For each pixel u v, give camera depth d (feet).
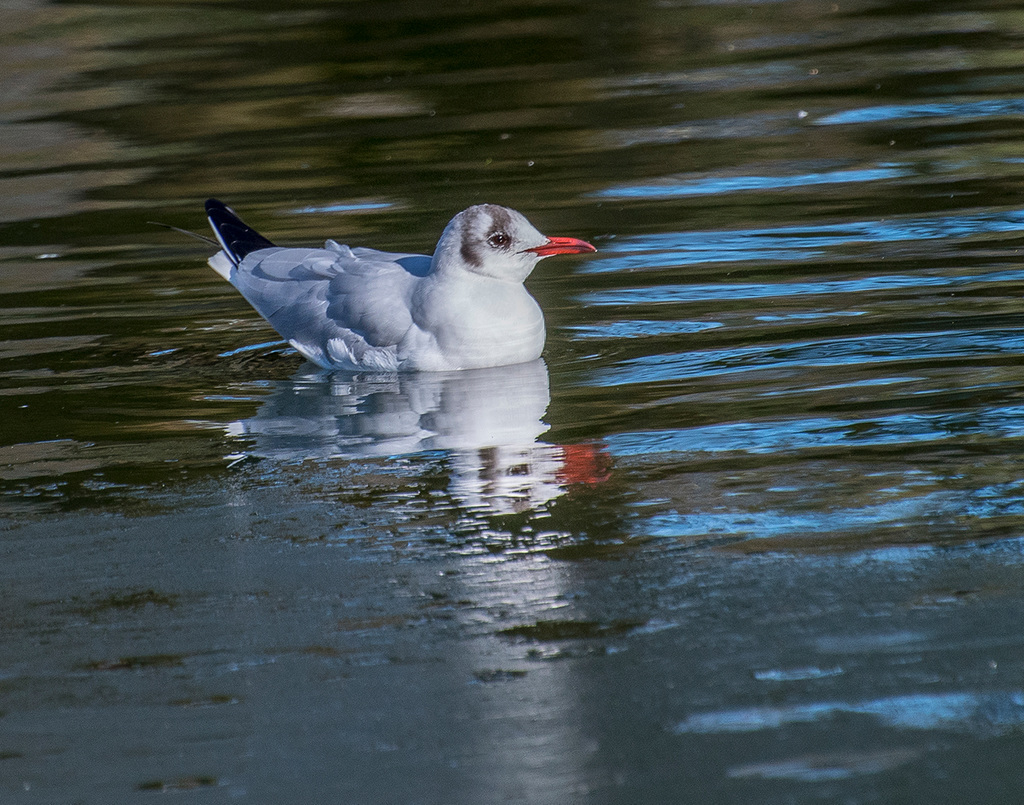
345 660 23.11
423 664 22.85
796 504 28.35
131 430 35.68
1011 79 71.82
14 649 24.11
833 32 85.51
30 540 28.76
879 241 48.88
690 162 61.16
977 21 85.30
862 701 20.94
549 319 43.75
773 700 21.13
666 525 27.71
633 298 45.01
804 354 38.55
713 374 37.55
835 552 25.99
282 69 81.30
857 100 69.87
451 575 26.02
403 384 38.88
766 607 24.04
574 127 67.92
